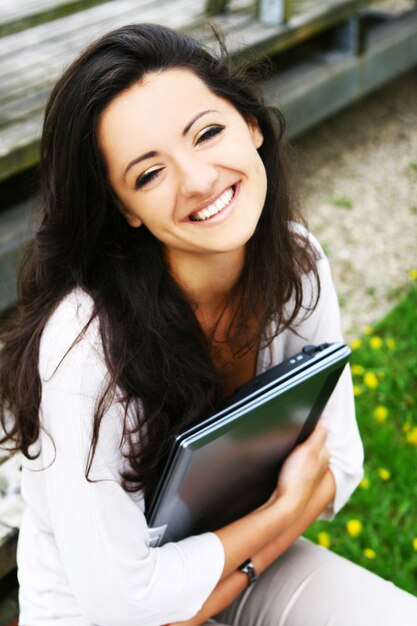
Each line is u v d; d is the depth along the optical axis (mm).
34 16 3209
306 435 1606
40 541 1494
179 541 1466
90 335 1296
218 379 1438
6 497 1948
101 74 1208
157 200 1262
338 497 1670
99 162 1258
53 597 1449
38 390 1311
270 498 1541
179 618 1402
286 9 3770
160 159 1240
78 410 1275
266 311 1484
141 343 1324
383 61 4363
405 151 4348
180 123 1234
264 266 1463
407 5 4879
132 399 1338
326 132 4445
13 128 2875
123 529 1322
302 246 1549
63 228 1312
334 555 1636
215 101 1280
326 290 1608
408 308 3135
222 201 1287
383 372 2799
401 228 3756
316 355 1417
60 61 3479
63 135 1243
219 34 1466
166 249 1376
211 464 1383
